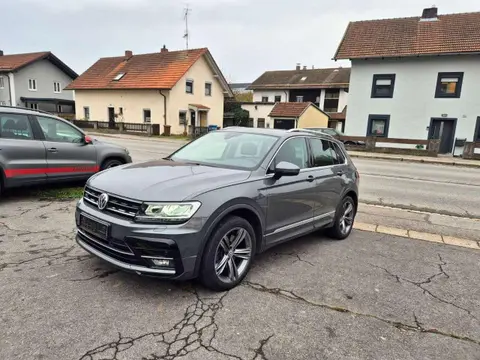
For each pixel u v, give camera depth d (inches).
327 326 116.3
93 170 291.6
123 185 131.7
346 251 187.3
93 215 131.1
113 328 108.6
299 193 167.3
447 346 109.4
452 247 201.9
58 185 298.7
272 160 160.2
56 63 1694.1
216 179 137.6
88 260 154.7
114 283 135.7
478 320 125.1
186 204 121.0
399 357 103.2
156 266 119.4
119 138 1010.1
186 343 103.6
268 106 1535.4
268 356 100.3
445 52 861.2
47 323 109.0
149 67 1302.9
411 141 831.1
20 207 235.0
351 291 141.6
